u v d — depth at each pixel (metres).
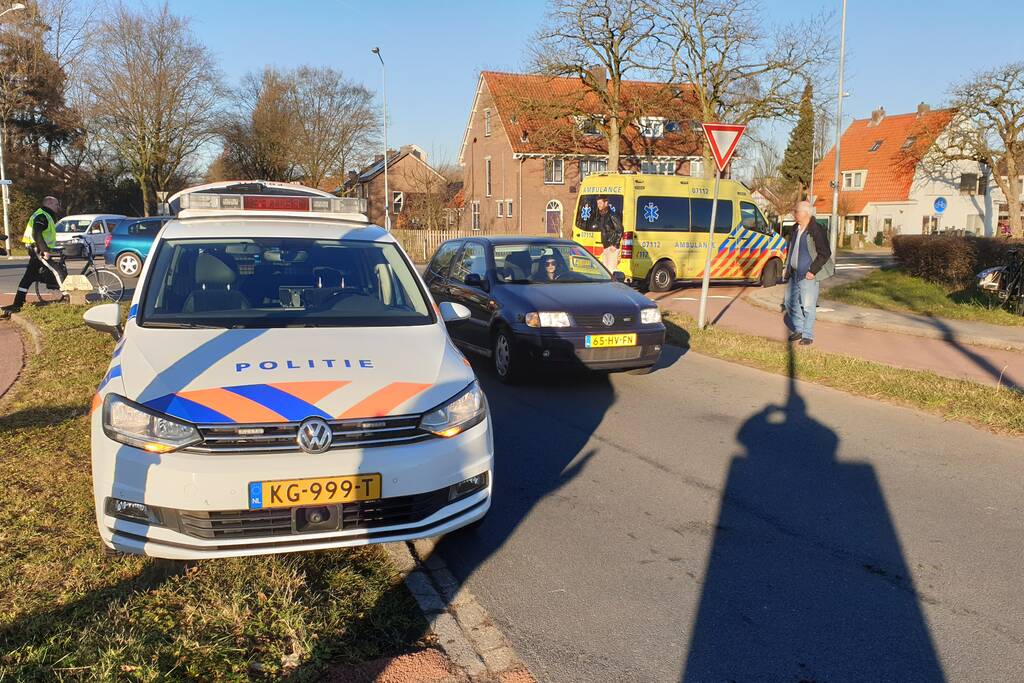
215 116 48.19
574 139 36.44
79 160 47.62
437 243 34.97
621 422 6.59
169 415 3.24
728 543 4.16
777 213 60.16
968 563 3.93
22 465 4.84
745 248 18.70
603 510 4.62
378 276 4.77
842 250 47.81
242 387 3.39
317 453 3.28
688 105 36.47
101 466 3.29
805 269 9.61
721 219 18.36
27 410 6.09
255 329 4.04
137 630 2.98
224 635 2.98
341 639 3.05
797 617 3.39
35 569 3.46
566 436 6.16
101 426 3.35
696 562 3.93
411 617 3.33
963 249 15.00
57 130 45.38
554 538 4.21
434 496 3.55
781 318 12.95
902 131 58.53
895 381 7.66
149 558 3.60
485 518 4.48
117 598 3.22
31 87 43.06
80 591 3.29
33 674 2.64
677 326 11.55
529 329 7.59
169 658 2.80
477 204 50.66
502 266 8.66
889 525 4.41
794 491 4.95
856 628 3.30
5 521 3.98
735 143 10.73
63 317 10.95
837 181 29.27
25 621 3.03
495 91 45.38
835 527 4.38
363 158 57.84
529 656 3.06
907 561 3.95
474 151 50.66
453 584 3.66
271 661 2.84
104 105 44.16
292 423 3.26
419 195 41.56
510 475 5.23
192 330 4.00
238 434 3.23
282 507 3.23
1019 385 7.73
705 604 3.50
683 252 17.88
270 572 3.51
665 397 7.52
